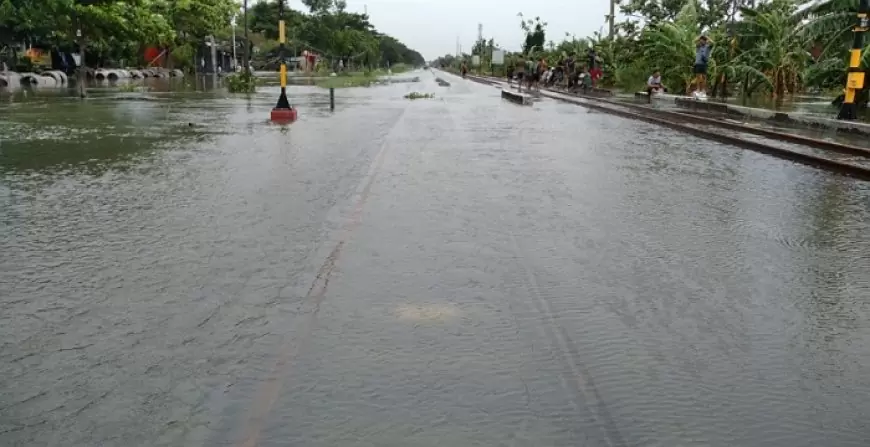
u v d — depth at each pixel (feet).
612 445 9.14
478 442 9.17
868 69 57.00
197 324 13.17
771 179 30.01
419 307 14.01
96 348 12.15
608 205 24.11
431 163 33.04
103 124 52.85
